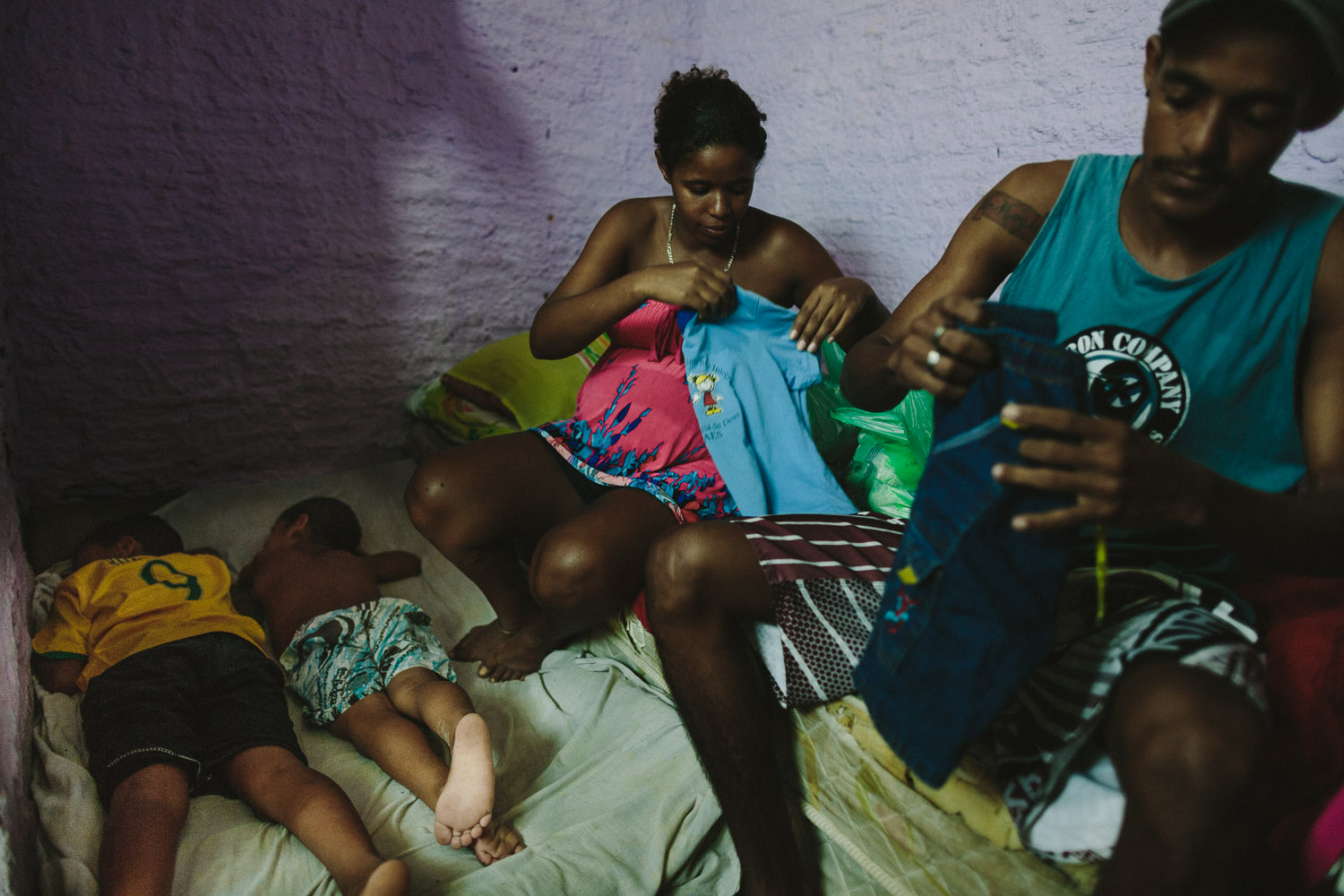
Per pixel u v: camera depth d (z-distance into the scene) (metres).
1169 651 0.79
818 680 1.08
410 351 2.26
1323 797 0.90
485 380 2.11
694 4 2.49
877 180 2.16
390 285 2.17
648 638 1.41
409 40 2.03
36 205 1.70
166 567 1.49
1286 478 0.97
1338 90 0.78
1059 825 0.85
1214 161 0.79
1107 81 1.70
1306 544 0.82
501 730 1.40
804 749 1.17
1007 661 0.81
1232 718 0.69
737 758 1.08
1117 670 0.83
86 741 1.25
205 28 1.78
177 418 1.98
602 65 2.36
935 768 0.84
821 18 2.19
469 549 1.48
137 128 1.76
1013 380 0.78
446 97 2.12
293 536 1.75
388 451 2.30
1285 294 0.91
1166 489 0.75
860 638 1.07
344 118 1.99
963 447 0.82
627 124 2.46
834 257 2.32
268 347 2.04
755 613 1.10
